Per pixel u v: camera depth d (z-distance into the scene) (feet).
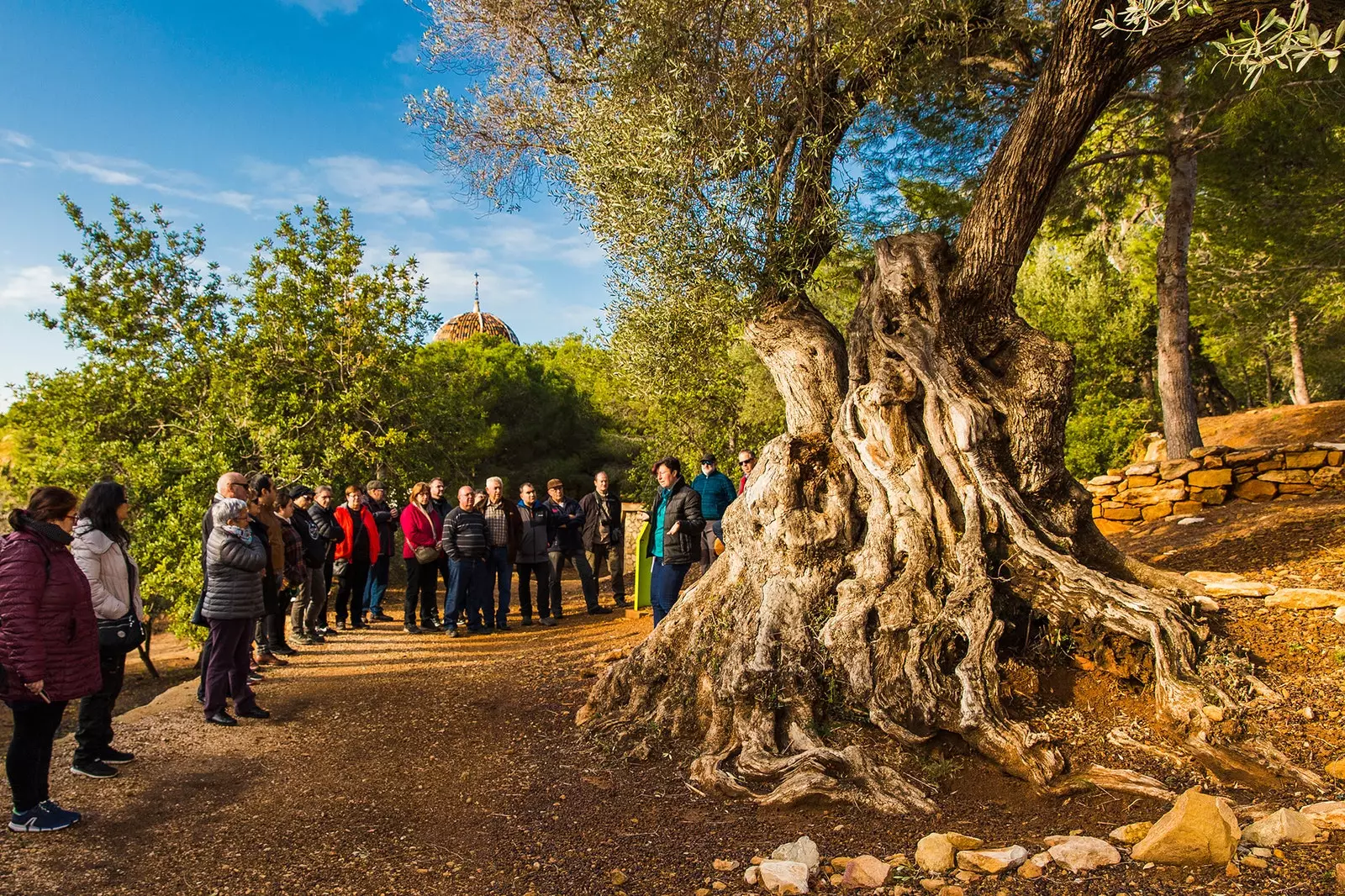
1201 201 41.22
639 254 21.88
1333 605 17.43
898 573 17.47
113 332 50.85
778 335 21.26
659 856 12.25
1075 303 66.39
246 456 47.01
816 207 21.29
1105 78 16.87
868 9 21.49
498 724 19.83
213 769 16.53
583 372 123.65
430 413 58.39
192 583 38.68
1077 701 15.58
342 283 54.03
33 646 12.83
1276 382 96.07
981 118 29.07
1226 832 9.93
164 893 11.30
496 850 12.73
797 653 16.76
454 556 33.63
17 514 13.29
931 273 19.22
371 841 13.14
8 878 11.54
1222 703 14.03
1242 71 28.19
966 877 10.50
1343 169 35.06
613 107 22.49
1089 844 10.64
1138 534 30.35
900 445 18.45
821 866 11.37
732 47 22.61
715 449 55.83
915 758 14.58
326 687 23.88
